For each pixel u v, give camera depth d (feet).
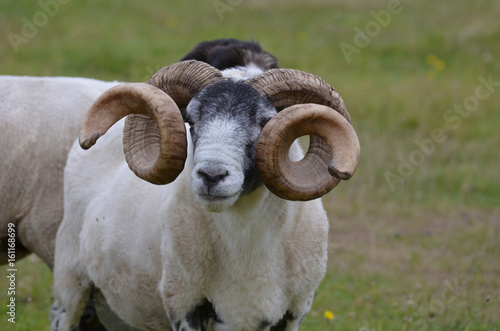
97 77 120.06
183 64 34.04
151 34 142.00
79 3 156.97
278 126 30.22
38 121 51.03
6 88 51.93
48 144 50.80
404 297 55.42
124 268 40.68
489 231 70.85
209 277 36.22
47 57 125.70
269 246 35.35
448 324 51.42
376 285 59.47
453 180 84.48
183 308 36.94
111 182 43.06
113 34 140.05
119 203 40.65
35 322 53.67
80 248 43.70
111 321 46.73
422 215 76.54
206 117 31.94
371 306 55.62
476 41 135.54
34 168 50.55
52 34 136.98
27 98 51.65
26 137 50.62
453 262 63.31
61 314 45.73
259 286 35.73
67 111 51.65
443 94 107.65
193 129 32.91
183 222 36.01
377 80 117.91
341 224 73.82
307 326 52.65
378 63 128.88
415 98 106.32
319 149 31.86
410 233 71.92
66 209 45.57
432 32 140.97
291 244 36.35
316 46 135.13
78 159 45.29
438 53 132.57
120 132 44.50
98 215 41.93
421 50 133.69
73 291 44.98
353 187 81.97
